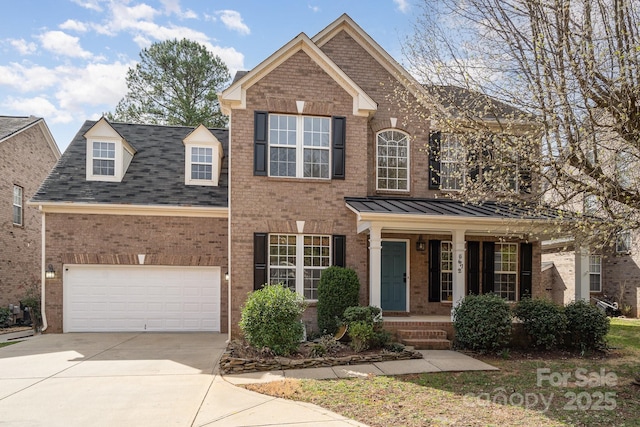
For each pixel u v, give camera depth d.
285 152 12.30
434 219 10.86
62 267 13.01
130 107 27.52
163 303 13.38
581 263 11.96
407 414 5.82
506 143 8.42
